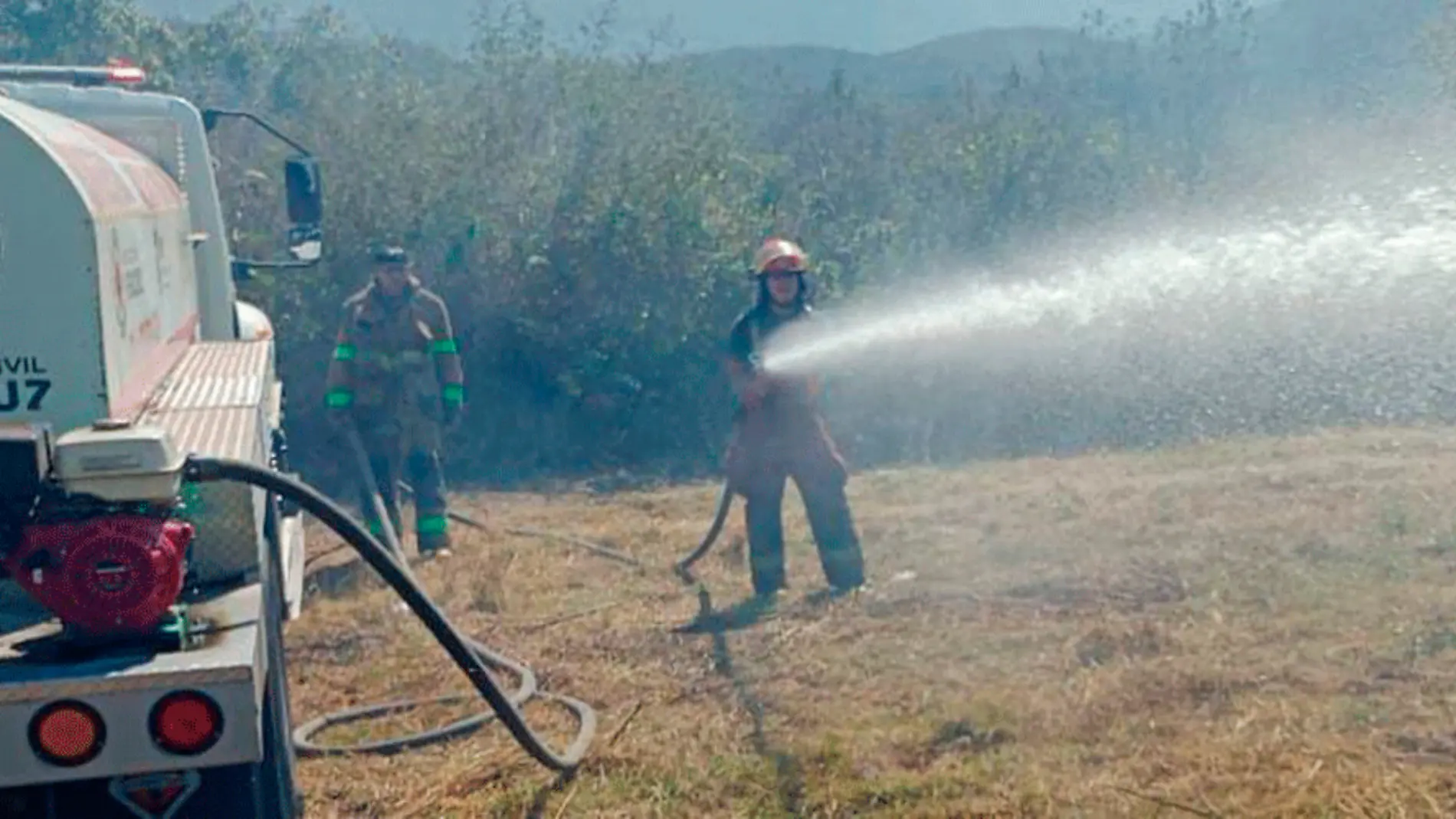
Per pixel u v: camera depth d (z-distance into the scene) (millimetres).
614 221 14898
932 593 8070
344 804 5656
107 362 4375
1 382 4285
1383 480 10430
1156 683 6293
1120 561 8438
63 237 4289
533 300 14945
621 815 5398
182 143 7660
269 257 13945
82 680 3762
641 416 15102
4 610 4312
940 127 17703
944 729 5969
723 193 15781
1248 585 7762
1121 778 5395
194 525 4484
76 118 6988
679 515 11461
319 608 8508
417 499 9750
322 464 13695
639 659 7270
